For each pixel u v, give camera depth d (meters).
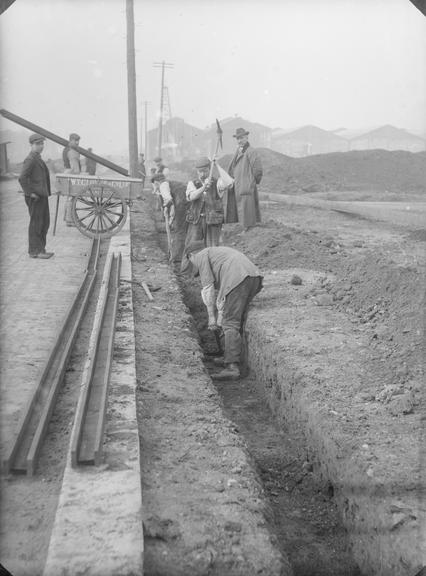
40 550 2.51
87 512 2.62
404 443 3.55
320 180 30.30
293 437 4.54
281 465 4.29
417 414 3.90
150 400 4.11
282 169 31.30
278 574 2.56
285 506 3.79
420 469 3.25
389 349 4.98
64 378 4.30
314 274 7.88
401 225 12.91
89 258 8.43
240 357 6.46
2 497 2.88
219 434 3.71
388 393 4.14
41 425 3.39
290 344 5.27
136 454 3.12
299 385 4.52
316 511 3.72
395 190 27.78
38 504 2.82
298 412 4.43
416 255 8.55
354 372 4.62
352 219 14.55
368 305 6.14
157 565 2.48
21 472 3.07
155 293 7.02
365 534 3.20
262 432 4.89
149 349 5.10
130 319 5.67
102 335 5.11
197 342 5.59
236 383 5.87
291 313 6.23
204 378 4.69
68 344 4.75
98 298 6.37
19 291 6.65
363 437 3.65
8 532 2.61
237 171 10.77
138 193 9.80
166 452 3.42
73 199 9.77
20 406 3.76
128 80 18.55
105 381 3.97
